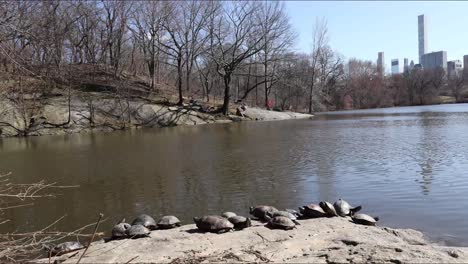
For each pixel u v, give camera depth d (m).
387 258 6.46
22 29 8.06
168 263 6.77
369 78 93.19
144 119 41.03
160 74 62.00
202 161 19.14
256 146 23.70
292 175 15.23
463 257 6.58
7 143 29.59
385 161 16.98
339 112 67.94
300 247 7.52
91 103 39.56
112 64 50.03
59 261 7.21
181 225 9.97
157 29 47.28
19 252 7.85
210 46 48.34
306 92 68.25
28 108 35.28
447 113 51.75
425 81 95.31
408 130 29.52
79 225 10.72
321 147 22.27
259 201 12.14
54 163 20.09
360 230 8.54
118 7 47.09
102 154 22.53
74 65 43.31
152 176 16.17
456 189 11.95
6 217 11.55
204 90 58.16
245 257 6.98
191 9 47.16
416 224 9.27
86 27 47.06
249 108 51.88
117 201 12.82
